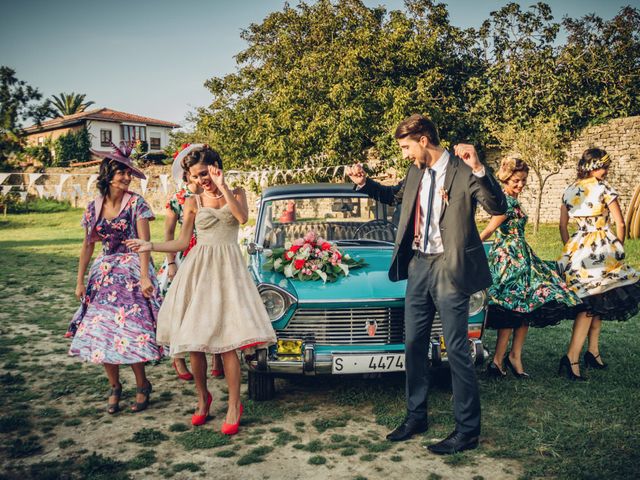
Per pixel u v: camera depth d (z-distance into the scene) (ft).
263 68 66.95
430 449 9.99
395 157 53.67
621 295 13.57
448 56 65.00
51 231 68.39
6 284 28.40
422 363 10.77
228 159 67.00
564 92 56.85
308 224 15.55
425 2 65.51
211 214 10.93
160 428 11.27
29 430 11.17
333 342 11.76
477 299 12.05
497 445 10.19
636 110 57.77
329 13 64.75
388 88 54.60
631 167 50.44
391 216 15.69
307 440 10.62
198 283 10.80
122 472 9.36
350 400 12.66
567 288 13.47
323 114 55.11
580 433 10.53
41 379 14.39
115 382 12.28
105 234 11.89
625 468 9.09
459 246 9.82
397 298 11.64
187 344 10.32
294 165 55.67
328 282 12.28
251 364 11.71
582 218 14.03
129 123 141.59
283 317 11.67
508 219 13.35
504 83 59.88
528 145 47.70
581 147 53.31
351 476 9.16
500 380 13.75
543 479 8.90
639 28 65.46
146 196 82.17
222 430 10.91
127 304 11.60
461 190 9.78
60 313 21.97
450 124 60.39
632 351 16.07
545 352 16.20
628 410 11.53
